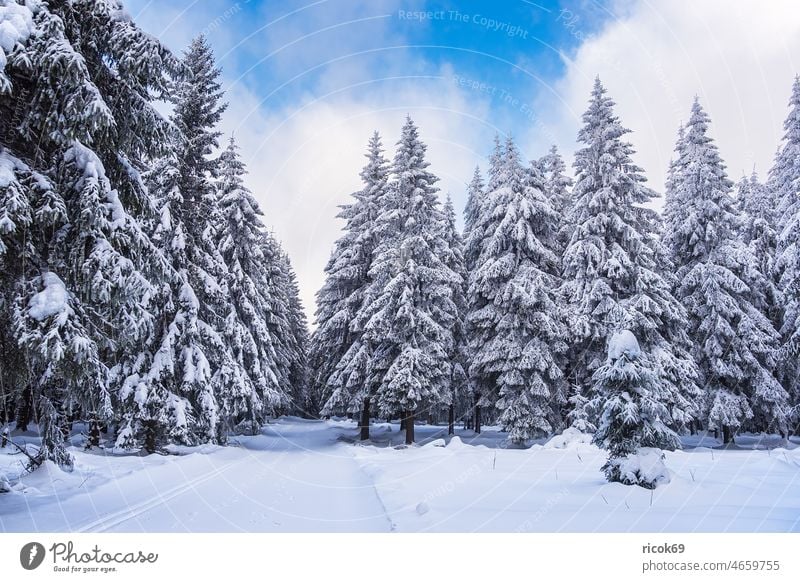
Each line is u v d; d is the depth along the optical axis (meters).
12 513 7.67
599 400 9.94
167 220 16.62
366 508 8.77
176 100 18.25
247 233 24.22
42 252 8.65
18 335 7.80
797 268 19.33
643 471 9.07
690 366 20.59
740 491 8.68
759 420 24.14
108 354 11.00
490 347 22.34
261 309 25.28
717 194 24.03
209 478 11.95
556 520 6.97
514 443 20.80
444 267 24.53
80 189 8.61
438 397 22.73
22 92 8.39
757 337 22.80
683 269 25.02
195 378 16.48
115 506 8.45
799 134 24.44
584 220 22.19
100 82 9.68
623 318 19.06
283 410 42.78
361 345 26.00
